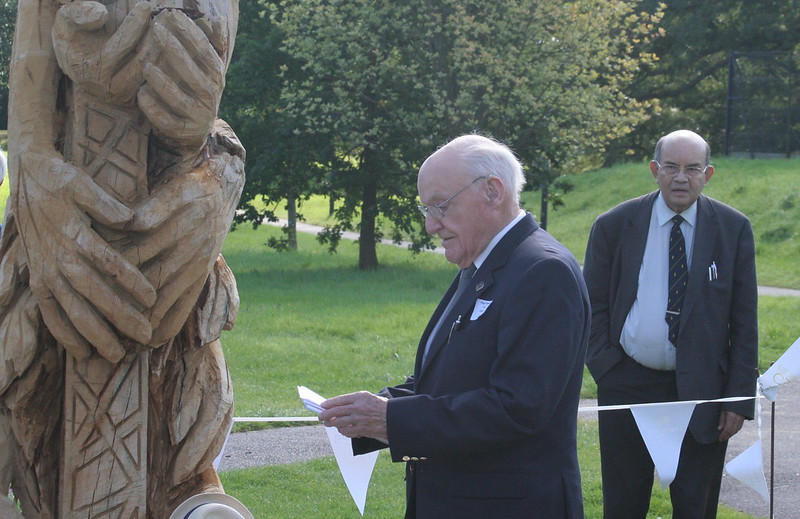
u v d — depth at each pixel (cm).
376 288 1542
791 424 698
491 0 1755
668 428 373
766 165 2466
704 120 3300
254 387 789
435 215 259
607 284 412
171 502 256
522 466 245
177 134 222
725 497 534
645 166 2728
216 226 232
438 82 1775
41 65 223
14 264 235
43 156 221
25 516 246
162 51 216
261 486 535
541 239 256
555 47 1816
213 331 252
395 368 874
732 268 395
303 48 1755
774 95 2761
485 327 248
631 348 399
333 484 540
